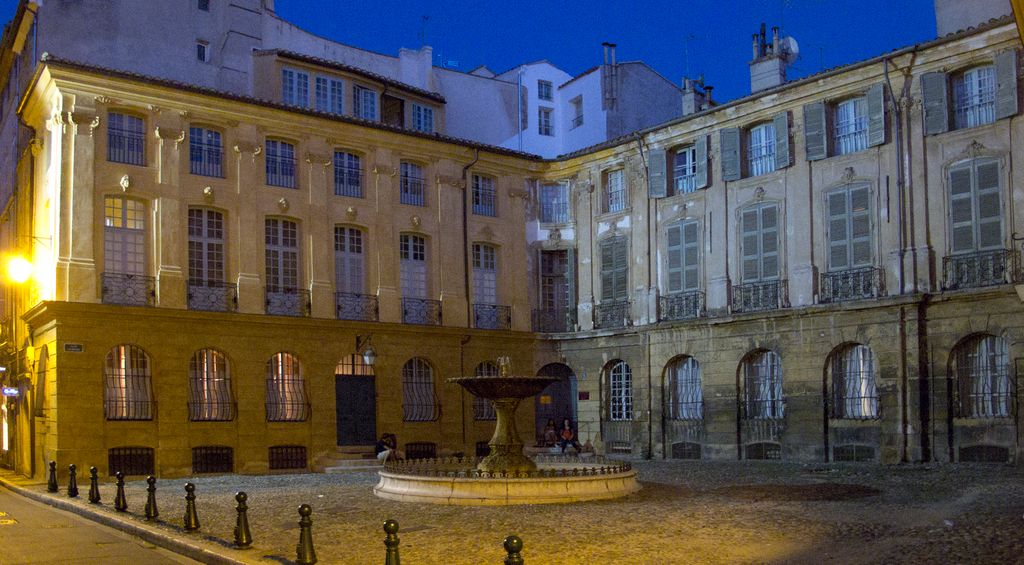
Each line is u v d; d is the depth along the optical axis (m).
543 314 33.72
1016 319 22.66
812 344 26.36
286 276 28.50
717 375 28.61
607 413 32.12
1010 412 22.78
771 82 31.11
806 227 26.88
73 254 24.75
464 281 32.00
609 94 40.28
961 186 23.98
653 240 30.97
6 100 34.72
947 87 24.44
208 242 27.12
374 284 30.03
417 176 31.64
